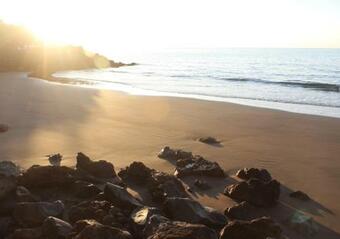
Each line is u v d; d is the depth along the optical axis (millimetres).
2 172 7008
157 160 9719
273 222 5512
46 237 5035
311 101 24844
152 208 5910
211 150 10992
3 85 30797
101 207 5945
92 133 12719
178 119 15977
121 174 8250
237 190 7250
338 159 10289
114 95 24203
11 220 5633
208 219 5867
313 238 5918
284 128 14578
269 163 9820
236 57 129625
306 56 135125
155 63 91875
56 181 7074
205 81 40781
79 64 69250
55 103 19953
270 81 39781
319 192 7836
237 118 16500
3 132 12500
